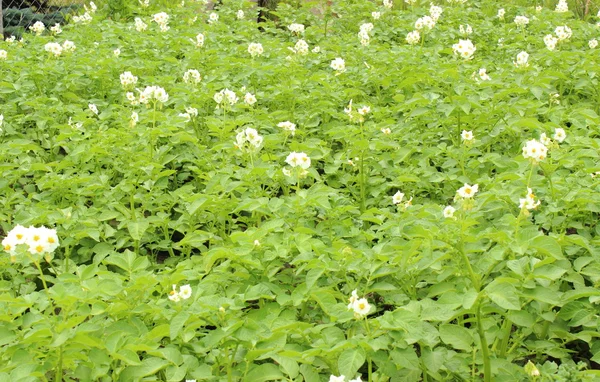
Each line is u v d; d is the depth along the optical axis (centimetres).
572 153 256
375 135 296
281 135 294
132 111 314
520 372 202
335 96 327
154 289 216
